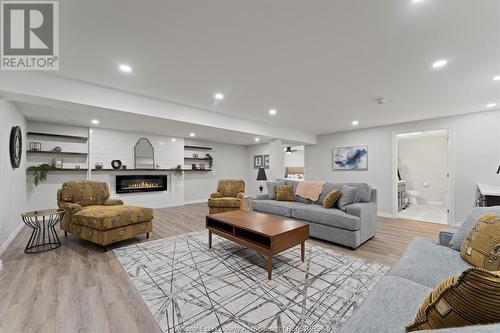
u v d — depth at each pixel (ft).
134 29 5.68
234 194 16.35
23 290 6.15
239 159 28.32
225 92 10.18
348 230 9.36
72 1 4.69
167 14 5.13
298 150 29.27
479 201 11.83
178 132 19.26
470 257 4.47
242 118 14.96
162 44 6.38
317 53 6.86
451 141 14.06
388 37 5.98
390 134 16.79
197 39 6.15
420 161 23.09
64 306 5.45
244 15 5.18
